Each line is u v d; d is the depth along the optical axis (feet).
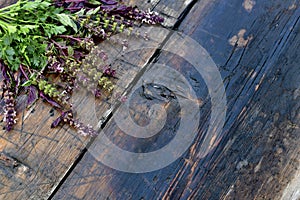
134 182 3.37
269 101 3.48
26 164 3.41
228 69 3.57
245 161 3.37
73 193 3.36
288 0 3.72
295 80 3.52
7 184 3.38
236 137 3.42
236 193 3.33
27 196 3.36
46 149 3.44
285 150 3.38
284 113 3.45
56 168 3.41
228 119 3.46
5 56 3.53
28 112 3.52
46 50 3.56
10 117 3.48
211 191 3.34
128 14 3.68
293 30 3.64
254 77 3.54
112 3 3.71
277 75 3.53
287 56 3.58
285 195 3.30
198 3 3.73
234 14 3.70
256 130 3.43
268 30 3.65
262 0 3.72
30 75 3.57
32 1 3.68
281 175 3.34
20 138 3.47
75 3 3.69
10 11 3.58
